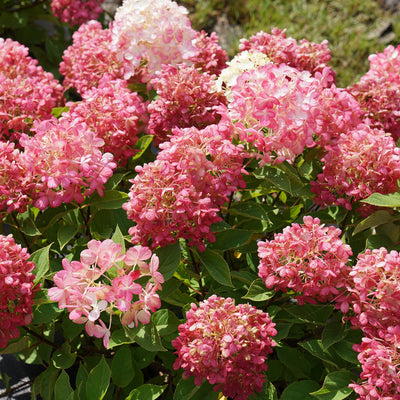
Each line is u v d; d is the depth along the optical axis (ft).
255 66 4.32
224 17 8.59
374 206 3.91
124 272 3.50
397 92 4.33
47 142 3.75
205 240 3.92
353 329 3.78
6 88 4.27
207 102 4.16
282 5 8.90
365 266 3.56
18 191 3.76
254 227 4.07
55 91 4.77
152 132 4.24
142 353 4.05
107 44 4.68
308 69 4.63
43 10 6.54
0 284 3.52
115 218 4.15
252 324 3.57
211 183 3.70
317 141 3.92
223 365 3.51
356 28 8.53
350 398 3.74
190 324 3.55
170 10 4.37
